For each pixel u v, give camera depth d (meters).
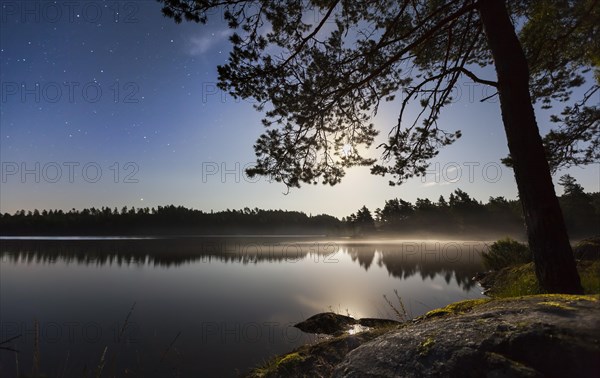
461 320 2.77
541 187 5.71
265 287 21.06
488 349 2.25
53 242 96.31
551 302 2.67
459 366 2.24
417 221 115.31
